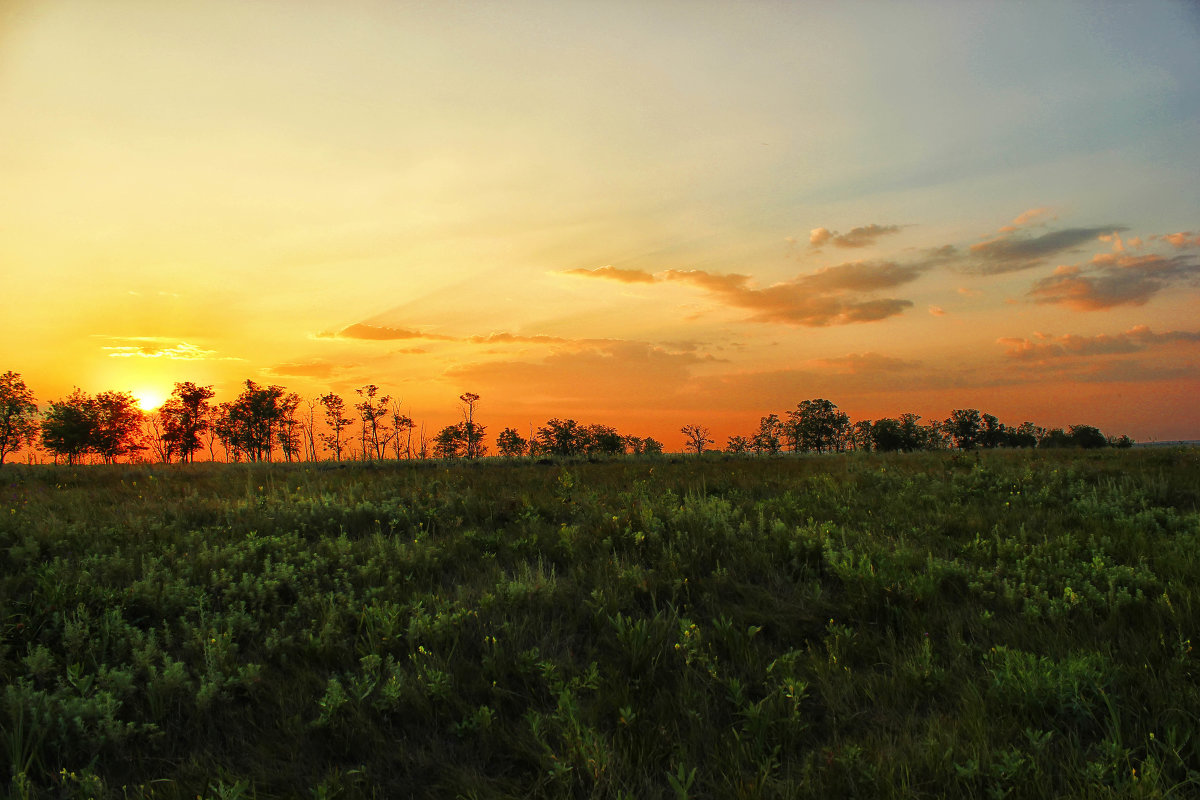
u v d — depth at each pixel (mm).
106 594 5250
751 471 16188
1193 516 7949
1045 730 3480
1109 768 2973
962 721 3518
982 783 2973
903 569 5871
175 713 3844
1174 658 4031
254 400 71062
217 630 4773
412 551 6910
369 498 10328
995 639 4664
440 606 5273
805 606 5418
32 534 7141
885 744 3365
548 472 17266
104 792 3105
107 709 3574
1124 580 5551
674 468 18000
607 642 4797
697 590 5832
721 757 3352
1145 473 11477
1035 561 6254
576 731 3314
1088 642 4414
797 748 3471
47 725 3428
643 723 3639
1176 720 3410
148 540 7281
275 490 11219
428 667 4262
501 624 5012
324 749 3523
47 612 4918
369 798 3113
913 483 11555
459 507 9703
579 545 7293
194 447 73000
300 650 4637
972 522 8047
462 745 3539
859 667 4406
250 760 3414
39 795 3111
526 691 4078
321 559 6480
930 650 4410
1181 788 2926
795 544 6707
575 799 3055
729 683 3963
